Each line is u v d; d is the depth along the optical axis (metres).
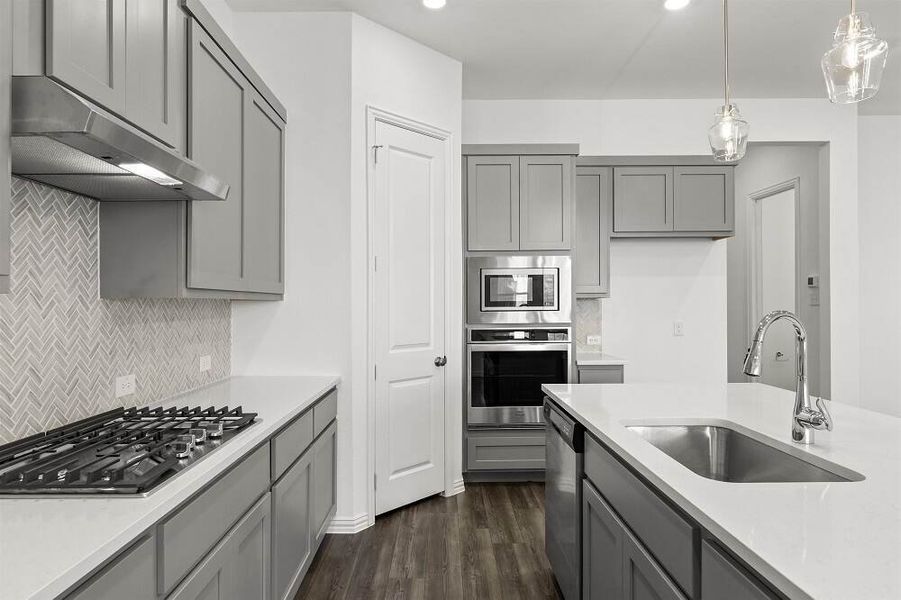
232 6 3.09
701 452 1.98
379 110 3.28
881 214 4.90
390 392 3.37
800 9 3.18
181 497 1.23
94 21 1.37
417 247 3.54
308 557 2.46
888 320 4.90
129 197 1.91
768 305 5.47
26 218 1.64
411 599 2.40
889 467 1.37
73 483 1.20
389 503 3.36
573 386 2.71
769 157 5.32
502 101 4.52
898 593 0.75
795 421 1.62
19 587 0.80
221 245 2.23
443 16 3.23
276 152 2.96
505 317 4.07
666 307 4.84
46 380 1.71
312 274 3.14
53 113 1.11
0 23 1.07
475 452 4.05
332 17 3.15
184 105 1.89
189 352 2.65
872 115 4.88
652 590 1.42
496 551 2.88
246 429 1.79
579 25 3.35
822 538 0.94
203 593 1.38
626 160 4.39
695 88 4.33
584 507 2.03
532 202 4.11
